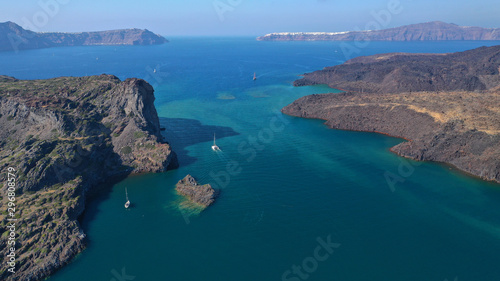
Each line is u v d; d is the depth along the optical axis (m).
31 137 138.00
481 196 118.81
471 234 97.75
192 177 127.88
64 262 86.19
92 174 127.62
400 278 80.94
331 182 127.50
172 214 107.81
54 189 112.31
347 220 103.81
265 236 96.31
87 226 102.00
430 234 97.62
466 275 82.06
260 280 80.25
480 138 141.88
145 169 137.12
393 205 112.31
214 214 107.19
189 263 86.19
